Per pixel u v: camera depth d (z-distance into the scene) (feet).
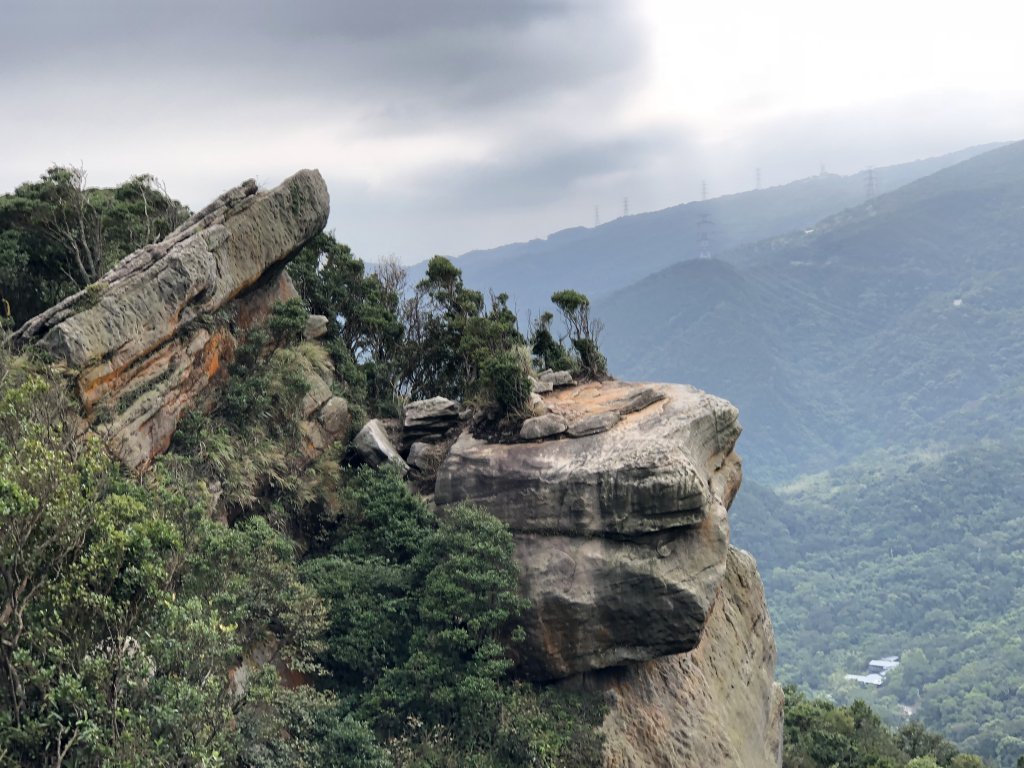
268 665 111.24
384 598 136.77
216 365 147.02
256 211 156.76
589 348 189.06
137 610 89.20
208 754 86.28
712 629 160.04
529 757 126.62
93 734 79.20
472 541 135.13
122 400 126.93
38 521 85.76
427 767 120.37
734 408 155.02
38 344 120.37
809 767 232.32
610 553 137.18
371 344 206.49
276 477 145.48
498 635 137.80
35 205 164.55
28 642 84.28
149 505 107.55
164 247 141.08
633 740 138.62
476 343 190.29
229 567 117.29
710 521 141.38
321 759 113.60
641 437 144.25
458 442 155.33
